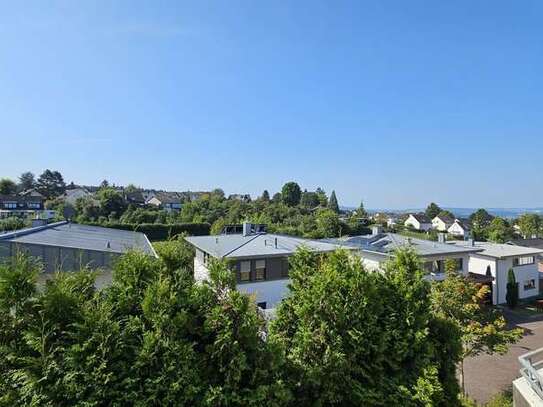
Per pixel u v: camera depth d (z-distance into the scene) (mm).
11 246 15406
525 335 23391
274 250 24188
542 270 42000
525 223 77750
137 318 6625
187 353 6477
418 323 8648
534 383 8633
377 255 27125
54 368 5852
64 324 6340
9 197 88062
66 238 19781
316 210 76875
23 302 6273
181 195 116000
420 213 120750
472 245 34000
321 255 10172
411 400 7930
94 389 5855
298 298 9406
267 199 95750
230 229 44500
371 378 8086
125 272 7367
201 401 6359
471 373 17656
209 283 7684
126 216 57469
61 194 110938
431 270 27750
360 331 8148
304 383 7781
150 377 6258
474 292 15203
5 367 5977
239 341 7070
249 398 6633
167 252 8141
